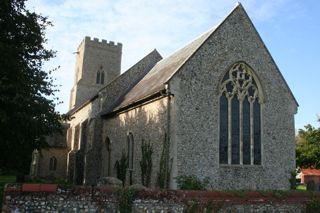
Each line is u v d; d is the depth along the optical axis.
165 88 20.27
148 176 21.69
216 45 22.30
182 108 20.30
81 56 53.12
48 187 11.73
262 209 14.74
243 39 23.41
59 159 43.38
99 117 30.94
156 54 34.91
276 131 23.28
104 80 52.97
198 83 21.11
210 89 21.44
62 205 11.79
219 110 21.52
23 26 19.08
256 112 23.00
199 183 19.48
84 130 34.22
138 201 12.83
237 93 22.44
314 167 32.00
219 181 20.50
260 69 23.53
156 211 13.02
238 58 22.86
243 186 21.22
